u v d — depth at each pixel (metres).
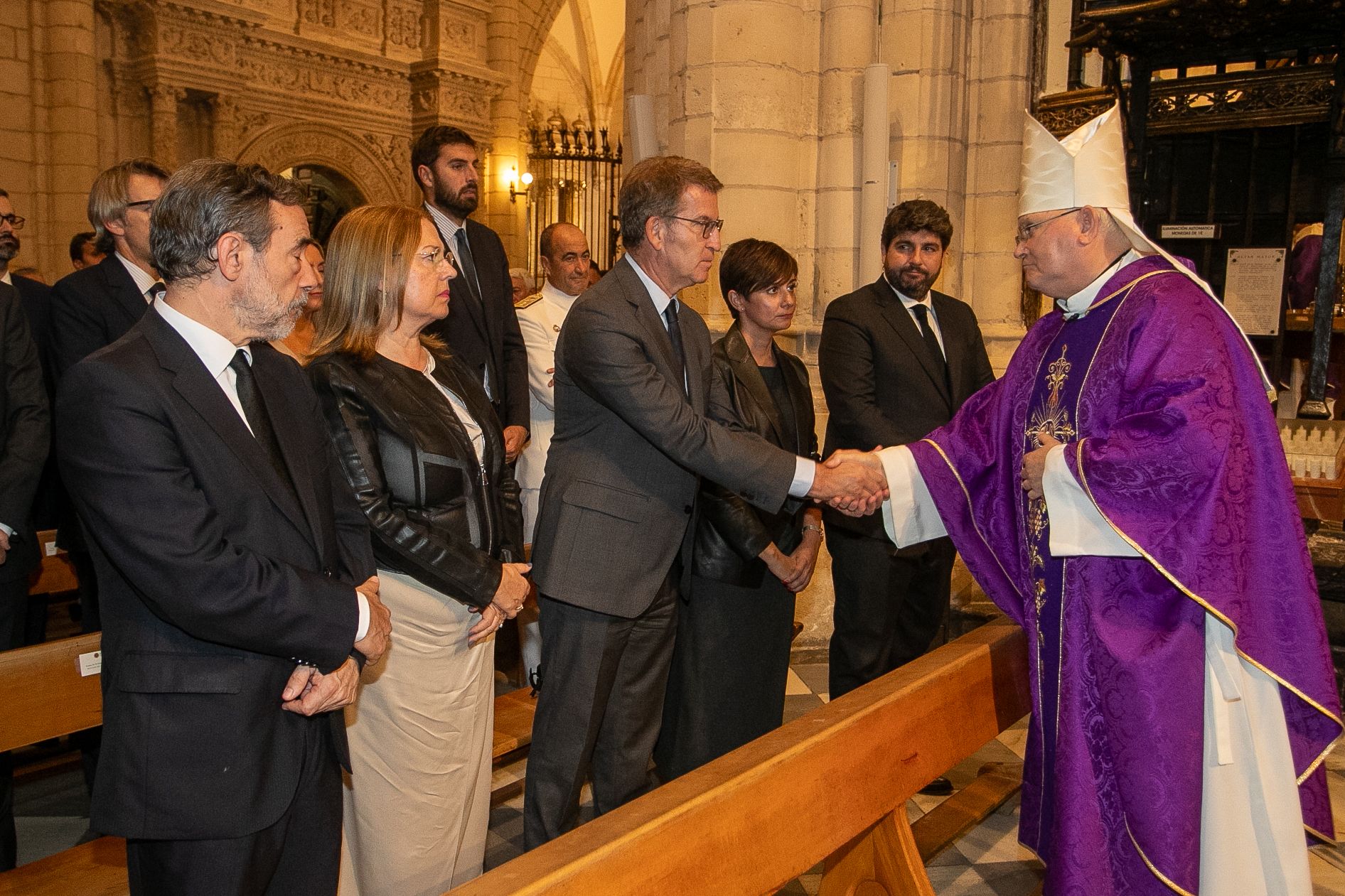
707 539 2.77
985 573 2.33
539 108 20.11
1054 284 2.14
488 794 2.43
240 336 1.71
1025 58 4.88
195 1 11.94
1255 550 1.90
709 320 4.65
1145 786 1.89
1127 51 4.30
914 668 2.08
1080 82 4.67
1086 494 1.92
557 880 1.26
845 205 4.68
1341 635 3.82
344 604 1.68
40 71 10.98
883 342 3.21
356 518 1.96
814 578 4.61
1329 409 4.24
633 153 4.93
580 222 17.78
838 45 4.61
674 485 2.47
